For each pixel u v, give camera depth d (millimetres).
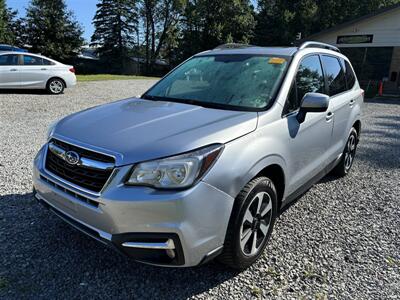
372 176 5406
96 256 2982
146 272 2809
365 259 3121
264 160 2736
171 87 3779
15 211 3680
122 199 2258
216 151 2420
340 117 4379
